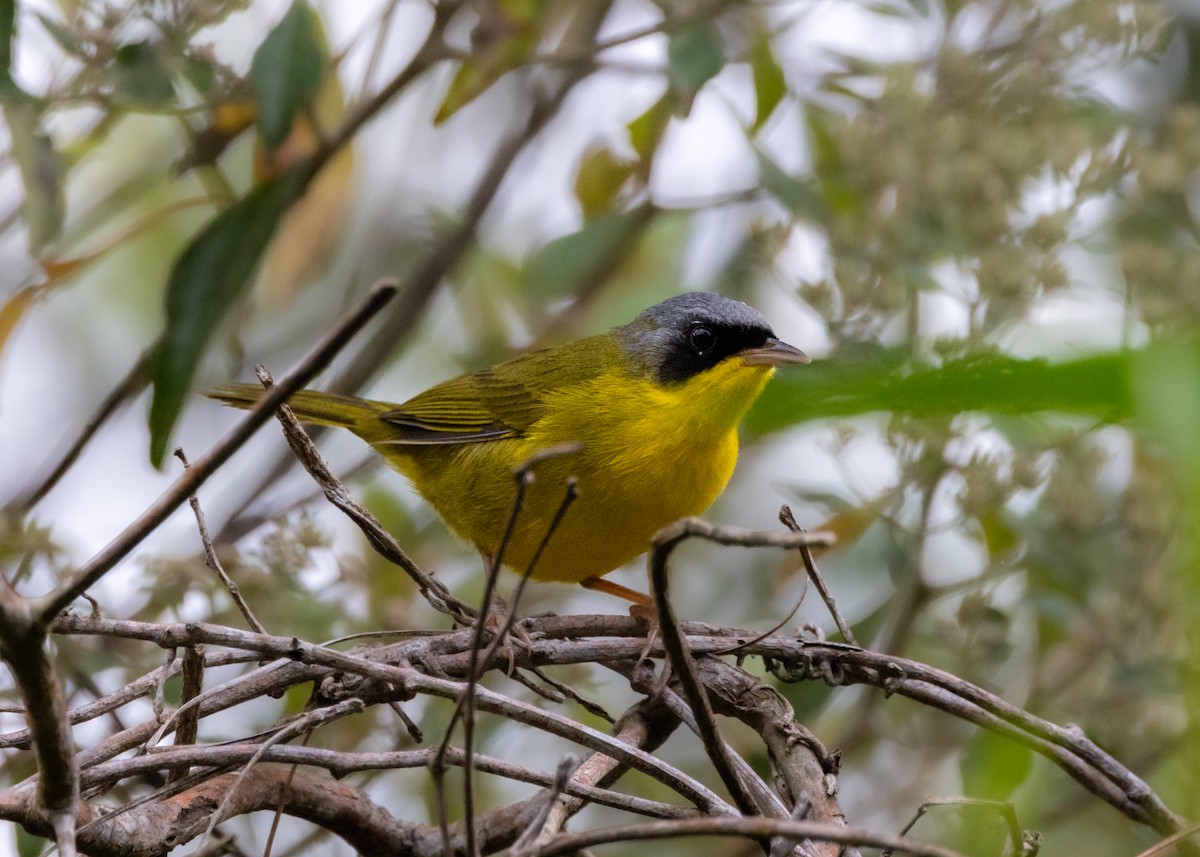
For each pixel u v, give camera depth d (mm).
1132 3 12203
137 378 11375
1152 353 3809
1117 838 11508
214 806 7152
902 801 11773
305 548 11266
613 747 7059
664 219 14938
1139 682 10398
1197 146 11516
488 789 11969
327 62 11430
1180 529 9078
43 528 10555
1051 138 11320
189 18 10766
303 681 7672
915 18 12539
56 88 11031
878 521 12758
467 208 14000
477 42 12328
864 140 11617
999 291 10344
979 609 11031
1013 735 8062
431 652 8109
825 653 8180
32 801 6113
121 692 7496
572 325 14570
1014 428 10766
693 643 8188
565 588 14031
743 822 5777
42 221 11031
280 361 15047
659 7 12133
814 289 11203
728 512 14711
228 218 10578
